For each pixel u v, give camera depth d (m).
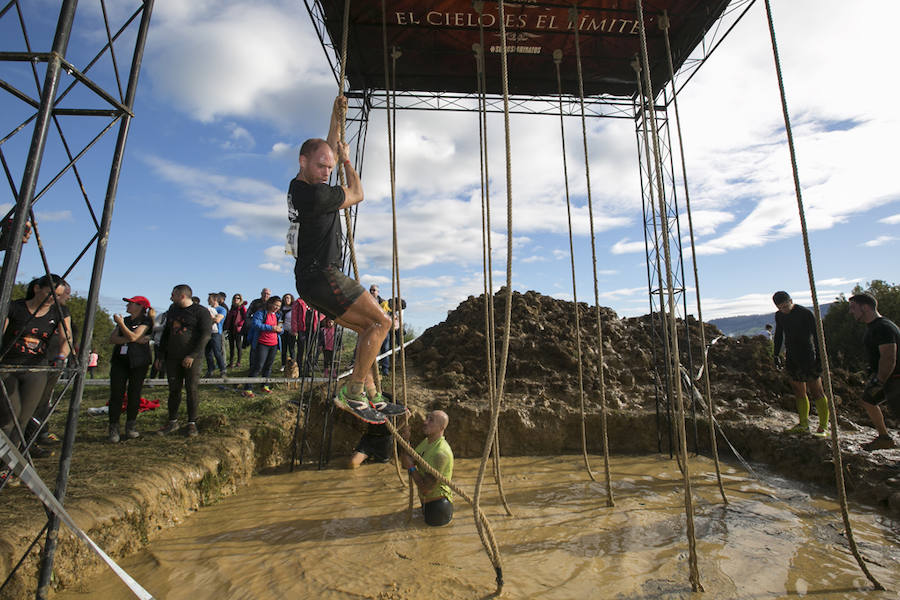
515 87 10.76
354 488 7.20
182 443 6.97
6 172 3.50
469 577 4.59
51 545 3.58
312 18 8.37
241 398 9.57
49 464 5.79
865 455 7.05
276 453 8.27
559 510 6.34
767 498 6.73
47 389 5.83
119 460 6.08
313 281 3.43
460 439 9.16
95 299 3.89
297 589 4.34
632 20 8.59
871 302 6.76
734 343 12.46
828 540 5.34
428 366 11.53
